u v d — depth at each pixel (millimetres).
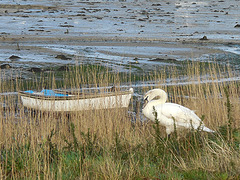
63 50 33875
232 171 7648
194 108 12977
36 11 69438
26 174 7746
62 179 7586
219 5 90562
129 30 49594
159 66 27078
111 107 12531
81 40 41094
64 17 61594
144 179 7660
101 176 7707
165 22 58562
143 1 95562
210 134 10211
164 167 8156
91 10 73812
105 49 35219
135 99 18109
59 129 11180
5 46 35156
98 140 10211
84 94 13766
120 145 9305
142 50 35281
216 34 48062
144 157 8586
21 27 49812
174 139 9344
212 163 7938
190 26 55000
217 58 31891
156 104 10836
